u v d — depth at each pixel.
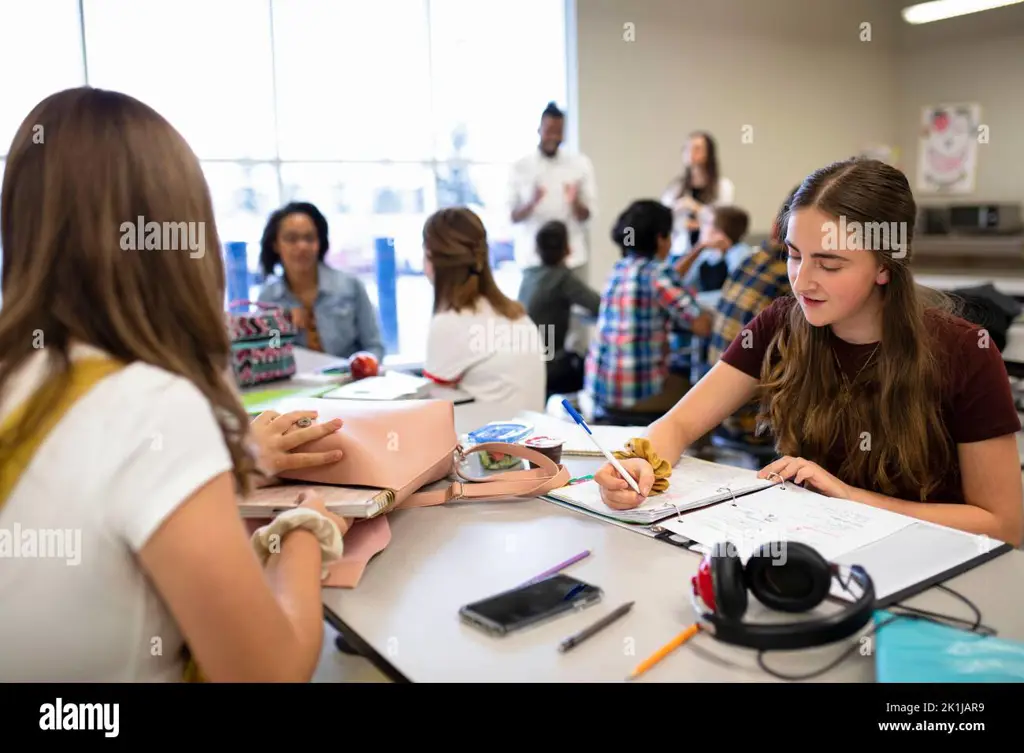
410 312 5.45
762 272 2.65
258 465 1.04
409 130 5.27
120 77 4.48
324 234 3.23
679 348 4.03
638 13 5.62
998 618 0.87
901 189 1.22
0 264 0.76
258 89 4.84
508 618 0.88
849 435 1.39
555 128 5.00
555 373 4.00
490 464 1.46
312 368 2.51
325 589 0.99
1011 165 6.45
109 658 0.73
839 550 1.03
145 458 0.69
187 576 0.69
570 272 4.08
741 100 6.17
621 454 1.27
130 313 0.74
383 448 1.20
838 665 0.80
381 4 5.07
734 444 2.86
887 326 1.29
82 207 0.73
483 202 5.54
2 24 4.20
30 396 0.71
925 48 6.80
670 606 0.92
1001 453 1.27
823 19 6.48
